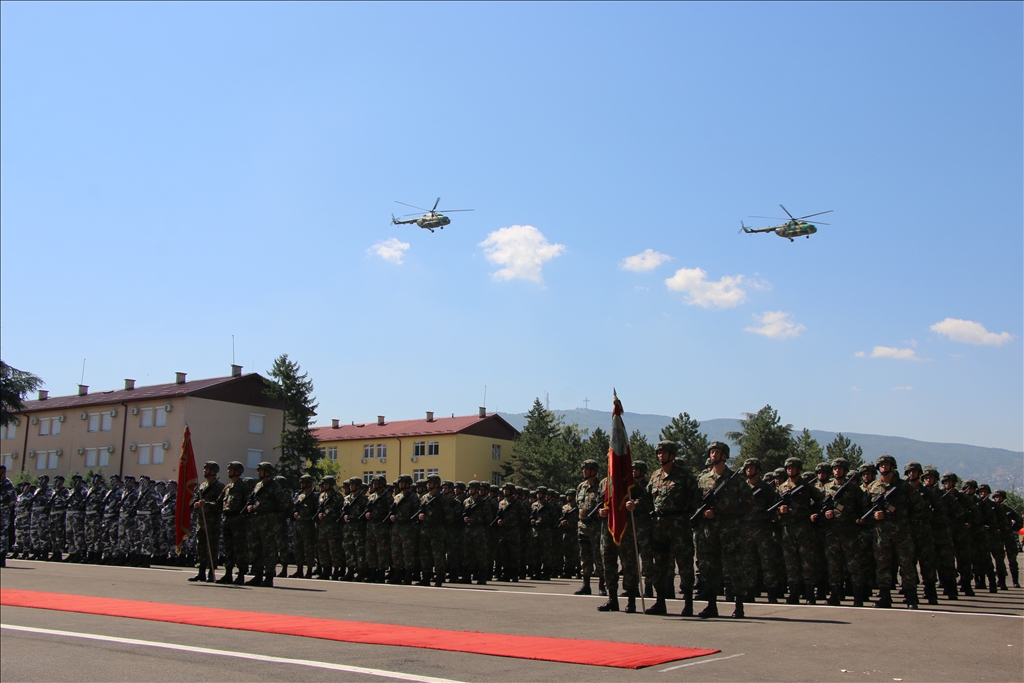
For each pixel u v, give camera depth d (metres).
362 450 71.62
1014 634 8.42
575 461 68.38
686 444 64.00
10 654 7.43
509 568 17.89
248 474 53.31
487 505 16.77
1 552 18.81
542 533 18.84
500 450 72.69
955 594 13.20
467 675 6.34
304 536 17.53
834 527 11.98
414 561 15.56
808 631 8.69
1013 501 32.31
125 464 51.88
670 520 10.55
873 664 6.75
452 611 10.74
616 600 10.90
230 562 14.70
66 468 54.44
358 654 7.35
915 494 11.67
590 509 13.06
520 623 9.54
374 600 12.13
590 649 7.50
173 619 9.69
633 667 6.61
